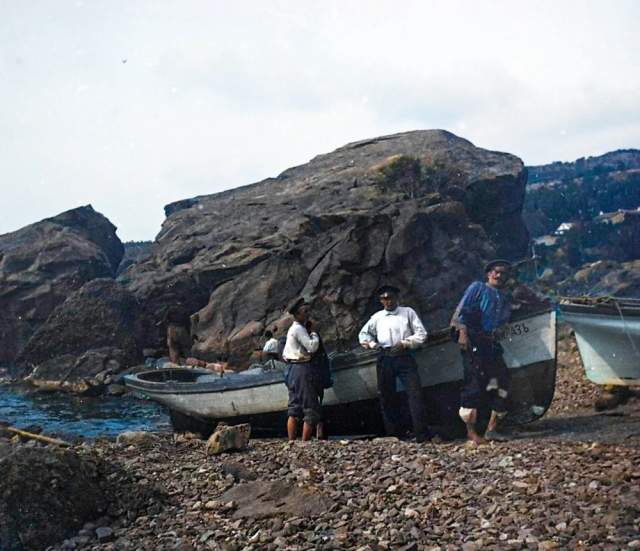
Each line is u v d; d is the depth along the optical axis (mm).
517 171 39312
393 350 8641
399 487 5914
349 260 21906
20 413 16906
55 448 5836
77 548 5070
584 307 10375
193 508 5805
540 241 75188
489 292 8336
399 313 8789
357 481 6305
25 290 30703
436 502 5410
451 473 6285
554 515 4785
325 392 9828
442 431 8953
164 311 26375
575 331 10680
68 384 21406
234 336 22359
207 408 10828
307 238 27703
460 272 22469
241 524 5320
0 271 31312
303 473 6672
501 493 5496
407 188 36781
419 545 4586
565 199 87688
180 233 36406
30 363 25422
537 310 8914
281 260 23609
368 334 8906
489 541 4449
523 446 7312
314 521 5254
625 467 5738
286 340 9297
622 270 34781
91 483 5770
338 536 4840
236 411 10539
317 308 21859
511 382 8820
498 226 38781
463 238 24250
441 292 21922
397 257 21812
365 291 21719
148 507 5797
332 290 21875
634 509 4680
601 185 135000
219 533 5082
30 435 8391
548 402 8914
